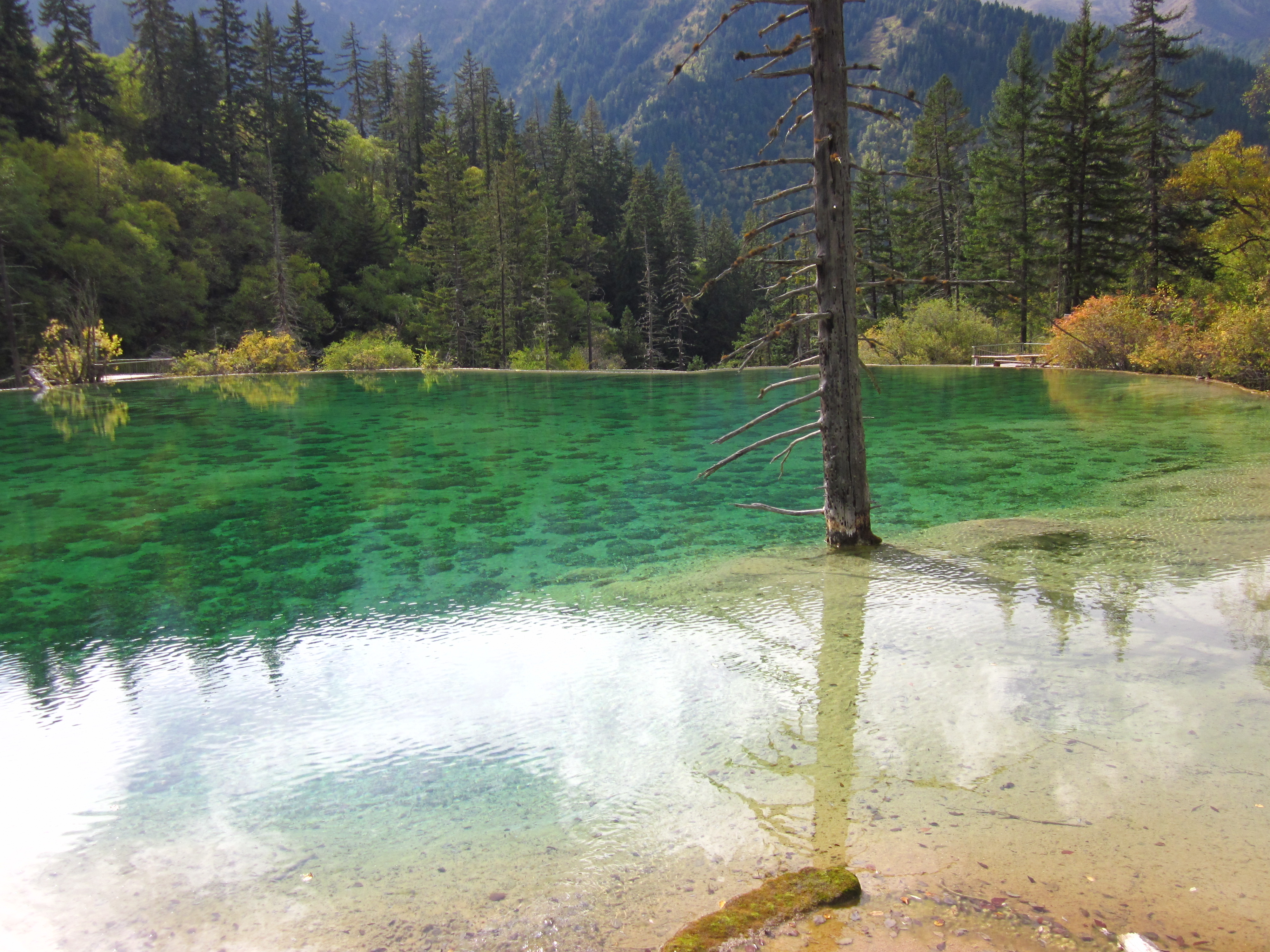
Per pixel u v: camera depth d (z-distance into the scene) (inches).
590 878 97.4
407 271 2143.2
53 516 348.5
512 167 1916.8
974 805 109.2
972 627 186.2
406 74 3034.0
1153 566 229.6
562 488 401.4
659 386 1041.5
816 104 238.5
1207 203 1241.4
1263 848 96.1
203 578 261.0
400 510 356.2
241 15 2086.6
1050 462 432.8
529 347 1980.8
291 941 87.9
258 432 609.9
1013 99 1459.2
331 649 196.7
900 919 84.4
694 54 212.7
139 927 92.2
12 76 1469.0
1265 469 374.0
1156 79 1224.2
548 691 163.3
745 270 2935.5
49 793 128.9
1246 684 147.2
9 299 1074.7
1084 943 79.5
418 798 121.8
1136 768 117.8
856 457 267.3
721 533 309.1
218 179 1888.5
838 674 162.2
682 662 175.0
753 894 89.5
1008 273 1510.8
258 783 129.5
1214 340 817.5
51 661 192.4
